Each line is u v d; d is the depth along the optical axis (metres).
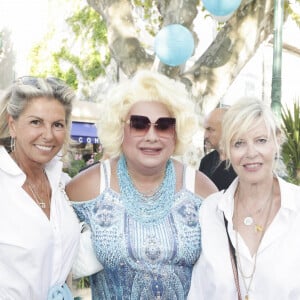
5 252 2.03
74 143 2.47
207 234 2.29
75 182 2.52
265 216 2.18
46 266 2.16
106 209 2.38
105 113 2.47
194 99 5.27
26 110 2.14
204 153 5.48
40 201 2.25
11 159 2.18
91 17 12.15
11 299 2.04
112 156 2.54
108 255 2.29
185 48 4.57
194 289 2.32
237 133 2.07
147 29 7.18
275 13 5.38
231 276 2.14
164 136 2.36
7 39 12.27
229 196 2.27
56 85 2.24
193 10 5.38
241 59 5.37
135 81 2.41
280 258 2.03
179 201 2.44
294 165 6.43
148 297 2.31
